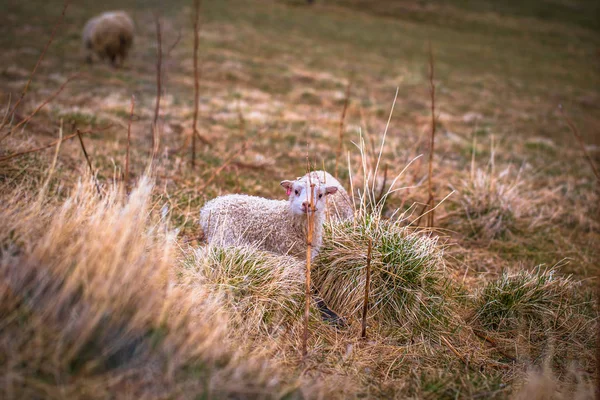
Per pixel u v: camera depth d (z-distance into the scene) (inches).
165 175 269.0
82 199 143.8
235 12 1264.8
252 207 195.9
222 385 109.3
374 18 1523.1
